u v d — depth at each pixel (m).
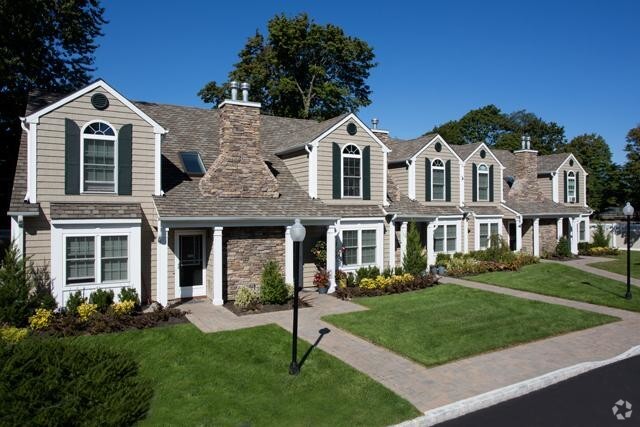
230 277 16.41
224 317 14.05
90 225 14.02
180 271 16.67
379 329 13.08
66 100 13.97
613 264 27.53
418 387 9.39
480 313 15.13
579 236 34.66
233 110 17.14
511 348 11.98
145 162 15.29
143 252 15.30
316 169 18.81
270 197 17.75
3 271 12.50
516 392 9.28
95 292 13.90
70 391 8.11
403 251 21.81
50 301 12.94
